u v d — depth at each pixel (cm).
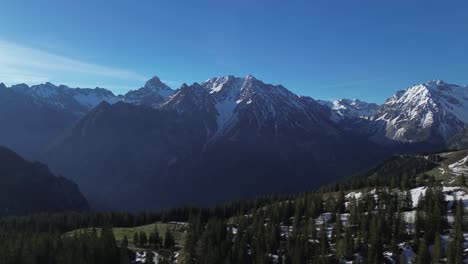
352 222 15662
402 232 13925
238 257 14350
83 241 14962
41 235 16312
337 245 13788
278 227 16075
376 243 12988
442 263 11994
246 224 17512
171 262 15300
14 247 14375
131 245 17400
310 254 14025
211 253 14200
